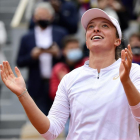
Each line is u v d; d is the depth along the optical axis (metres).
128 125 7.52
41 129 7.68
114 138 7.46
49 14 17.11
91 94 7.71
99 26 8.09
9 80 7.67
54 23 20.34
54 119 7.96
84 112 7.66
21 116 20.06
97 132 7.52
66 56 15.95
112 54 8.09
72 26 20.58
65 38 16.64
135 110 7.16
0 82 21.92
